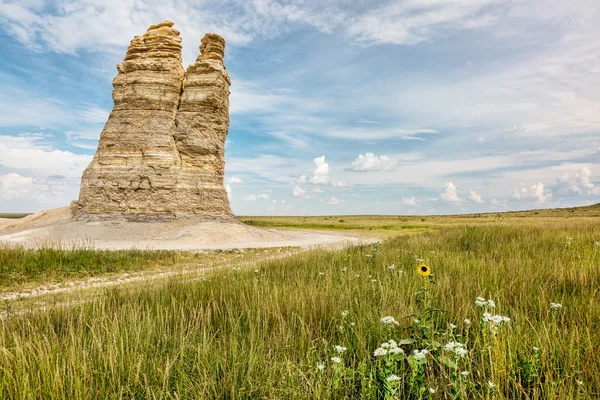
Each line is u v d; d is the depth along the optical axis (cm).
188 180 3812
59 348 390
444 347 302
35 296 989
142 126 3797
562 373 296
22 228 4016
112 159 3712
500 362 292
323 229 6022
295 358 375
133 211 3584
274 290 607
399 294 525
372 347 371
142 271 1548
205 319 506
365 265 964
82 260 1616
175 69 4038
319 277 791
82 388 318
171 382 339
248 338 423
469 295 513
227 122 4378
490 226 1994
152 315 523
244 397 314
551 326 371
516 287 554
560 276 599
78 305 633
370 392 288
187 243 3036
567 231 1603
